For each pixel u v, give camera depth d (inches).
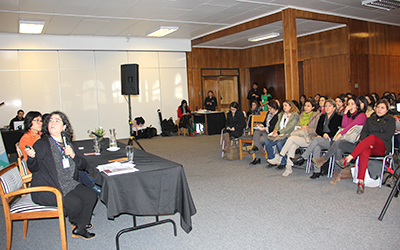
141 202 96.0
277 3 263.7
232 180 176.2
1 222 129.6
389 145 145.6
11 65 336.5
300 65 413.4
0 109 333.4
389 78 388.8
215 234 107.7
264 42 452.8
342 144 157.2
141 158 120.4
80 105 372.2
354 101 167.8
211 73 465.1
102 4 245.3
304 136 179.2
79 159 107.2
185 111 410.0
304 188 153.7
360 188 141.3
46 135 105.3
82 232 109.4
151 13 280.4
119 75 393.1
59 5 241.3
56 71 357.7
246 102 497.0
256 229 109.7
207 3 256.4
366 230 104.4
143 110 410.3
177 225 118.3
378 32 372.5
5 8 239.8
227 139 234.1
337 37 356.5
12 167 109.4
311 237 101.5
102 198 95.0
